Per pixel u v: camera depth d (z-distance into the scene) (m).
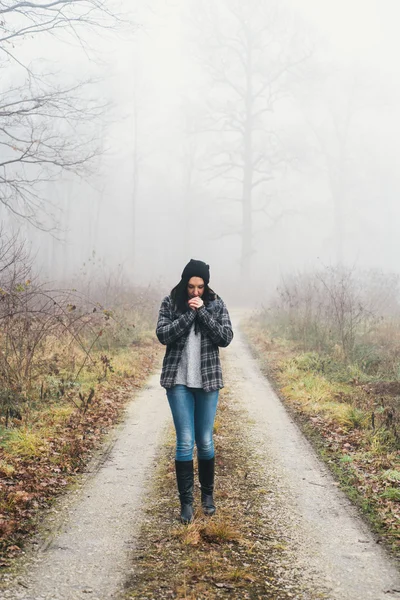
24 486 4.30
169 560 3.31
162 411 7.14
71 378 7.88
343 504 4.30
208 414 3.95
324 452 5.61
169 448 5.60
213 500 4.22
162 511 4.04
